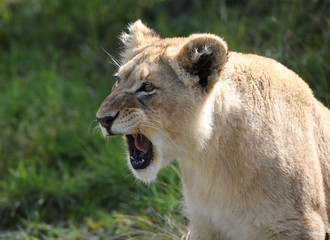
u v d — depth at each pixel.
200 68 9.85
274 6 19.80
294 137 10.16
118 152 16.58
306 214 10.05
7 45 23.36
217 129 10.17
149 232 13.82
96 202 16.09
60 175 17.38
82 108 18.83
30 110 19.23
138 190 15.73
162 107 9.88
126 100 9.95
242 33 18.56
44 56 22.27
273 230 10.16
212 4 20.45
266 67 10.54
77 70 20.89
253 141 10.08
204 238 11.17
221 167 10.32
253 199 10.21
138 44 11.30
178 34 20.28
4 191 16.69
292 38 17.47
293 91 10.47
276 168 10.02
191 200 11.04
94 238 14.76
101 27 22.34
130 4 22.48
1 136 18.52
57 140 18.20
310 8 18.50
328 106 14.65
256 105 10.20
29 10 24.14
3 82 21.20
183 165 10.99
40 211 16.23
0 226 16.12
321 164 10.59
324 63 16.12
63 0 23.75
